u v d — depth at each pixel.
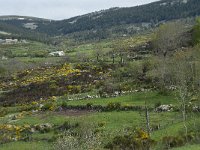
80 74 104.31
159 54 109.62
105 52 152.75
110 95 80.69
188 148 41.91
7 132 65.75
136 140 49.81
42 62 149.25
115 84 87.75
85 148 39.72
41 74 117.25
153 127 56.47
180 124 55.41
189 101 66.62
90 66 113.69
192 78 74.06
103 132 55.66
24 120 71.75
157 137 51.41
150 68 92.56
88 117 66.19
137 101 72.69
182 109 60.69
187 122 55.47
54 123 66.69
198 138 46.00
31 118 72.75
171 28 122.19
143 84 85.19
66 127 63.59
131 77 93.88
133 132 54.75
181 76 72.81
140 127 57.38
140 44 157.75
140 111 66.50
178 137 47.19
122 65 108.44
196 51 83.06
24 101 90.56
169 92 74.44
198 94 66.44
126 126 58.75
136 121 61.09
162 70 81.50
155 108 66.38
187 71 74.81
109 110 69.94
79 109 74.25
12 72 133.50
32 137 62.16
